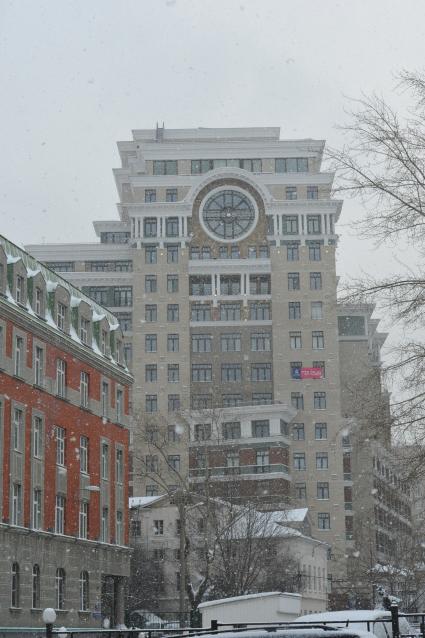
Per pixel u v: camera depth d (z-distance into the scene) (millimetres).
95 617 75750
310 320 159000
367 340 167125
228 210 162375
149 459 122938
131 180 164125
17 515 65688
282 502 114188
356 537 135000
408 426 27781
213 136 173750
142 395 156500
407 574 97812
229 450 125812
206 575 79625
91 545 76188
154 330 158750
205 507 85562
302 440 154000
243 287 160500
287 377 157125
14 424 66062
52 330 71938
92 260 163875
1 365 64375
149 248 161375
